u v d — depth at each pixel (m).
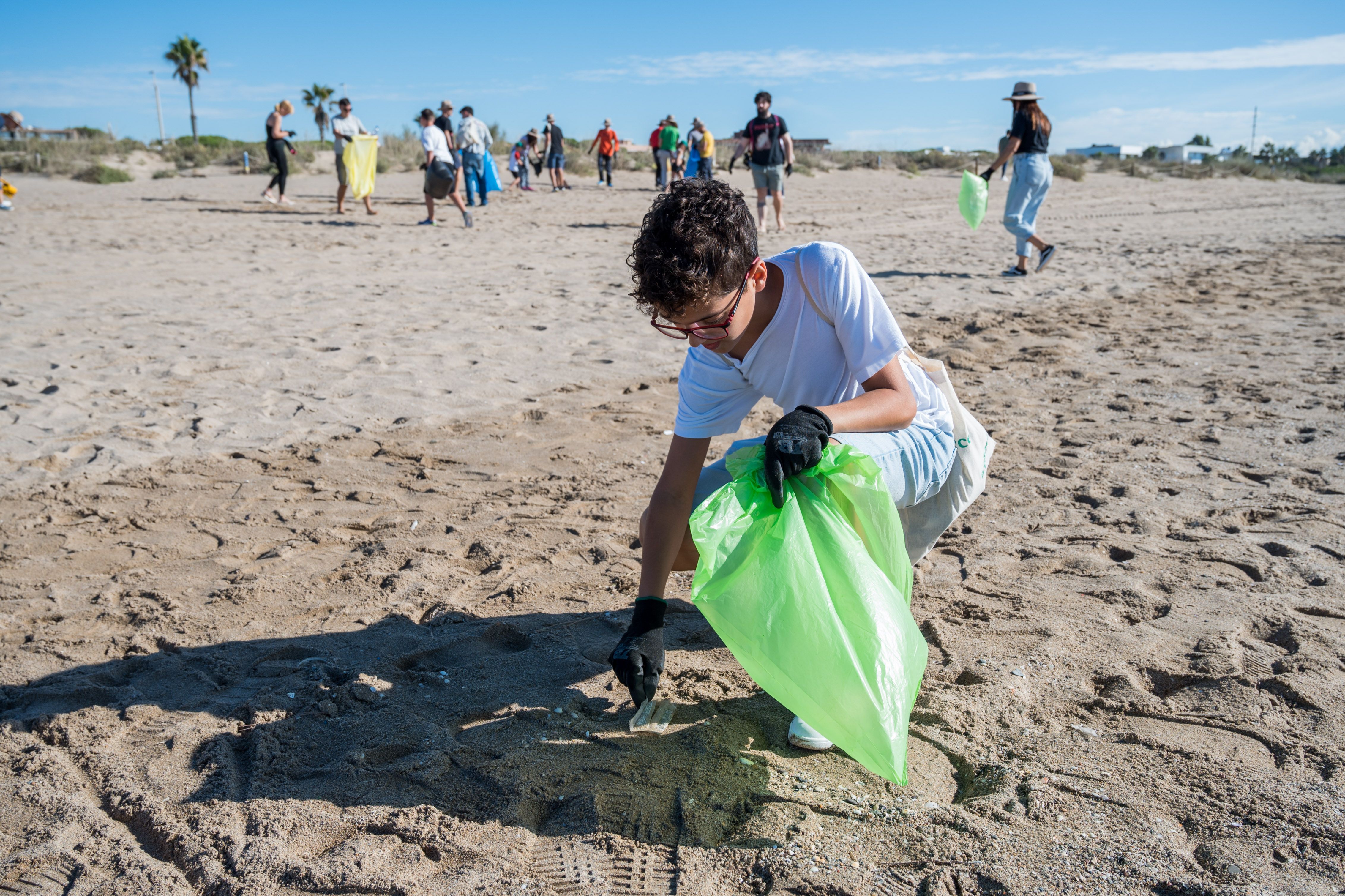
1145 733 2.12
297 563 3.21
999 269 9.61
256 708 2.34
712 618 1.80
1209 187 25.70
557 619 2.83
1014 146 8.74
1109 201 19.55
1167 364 5.73
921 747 2.13
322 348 6.24
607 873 1.77
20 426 4.59
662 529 2.12
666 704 2.33
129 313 7.22
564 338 6.64
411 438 4.56
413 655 2.61
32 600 2.95
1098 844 1.76
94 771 2.11
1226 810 1.84
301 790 2.03
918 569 3.07
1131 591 2.81
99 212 14.42
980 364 5.86
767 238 12.08
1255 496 3.56
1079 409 4.86
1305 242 11.83
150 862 1.82
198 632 2.76
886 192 21.62
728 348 1.88
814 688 1.78
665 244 1.68
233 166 24.75
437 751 2.16
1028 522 3.42
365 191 14.46
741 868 1.77
